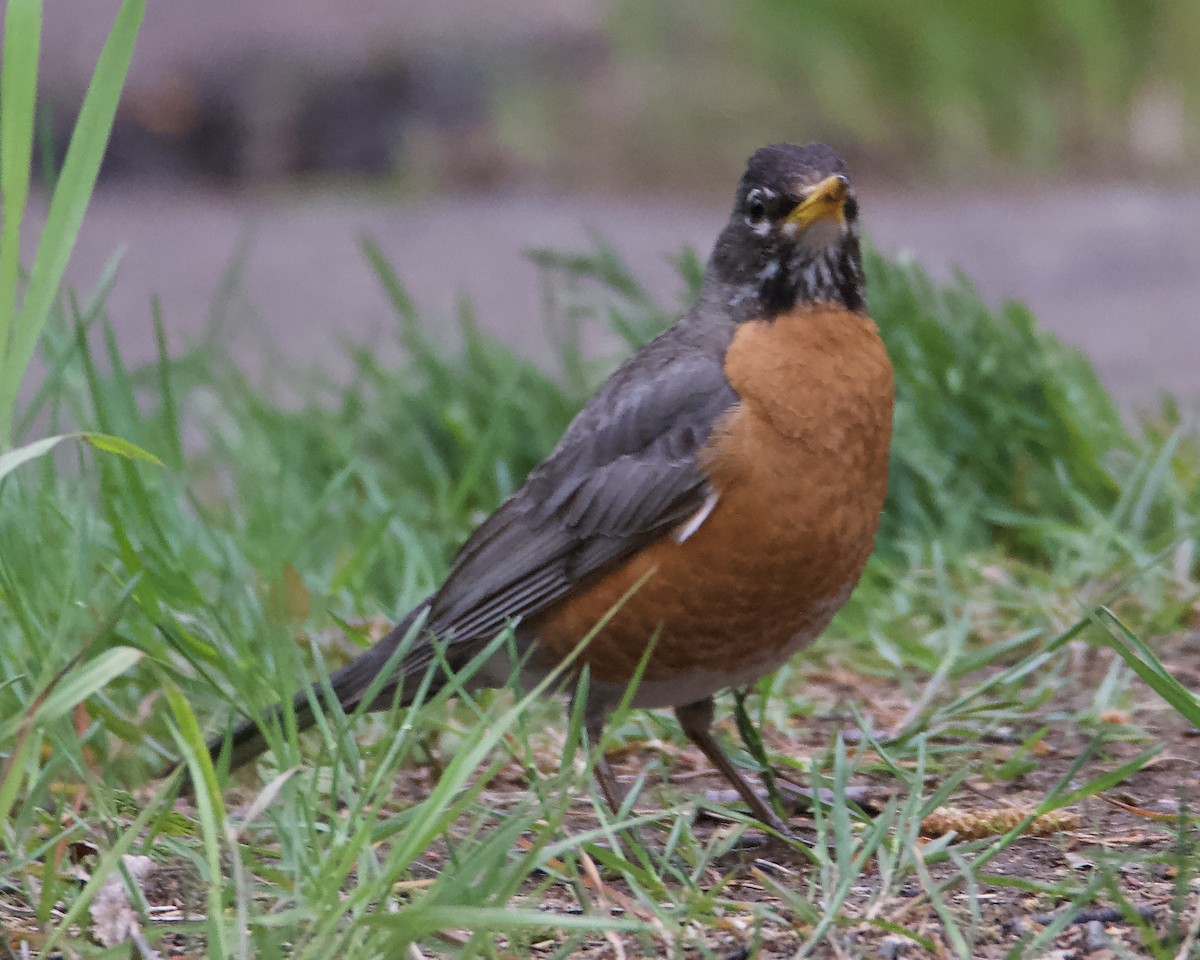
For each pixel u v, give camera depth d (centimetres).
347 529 1180
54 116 2520
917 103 2628
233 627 920
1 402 695
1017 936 631
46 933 614
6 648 847
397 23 2809
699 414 783
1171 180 2455
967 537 1167
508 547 823
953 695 957
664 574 781
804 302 795
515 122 2653
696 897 642
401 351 1695
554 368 1544
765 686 904
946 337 1231
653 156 2584
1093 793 708
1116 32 2583
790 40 2694
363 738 898
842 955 612
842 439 778
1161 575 1059
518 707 615
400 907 647
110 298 2017
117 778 835
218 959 557
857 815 748
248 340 1831
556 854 627
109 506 868
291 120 2644
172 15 2862
